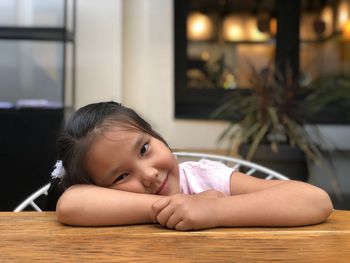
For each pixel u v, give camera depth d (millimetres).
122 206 600
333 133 2469
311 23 2623
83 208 596
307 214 596
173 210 572
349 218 641
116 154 646
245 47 2641
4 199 2088
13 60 2307
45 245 516
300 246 510
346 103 2559
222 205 586
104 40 2494
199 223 566
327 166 2439
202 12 2637
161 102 2545
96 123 668
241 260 467
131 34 2557
